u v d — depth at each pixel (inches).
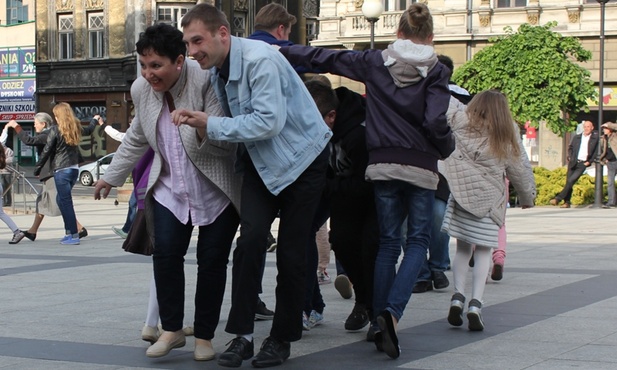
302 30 2036.2
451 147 247.0
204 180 236.1
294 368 229.3
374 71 248.1
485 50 1151.0
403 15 250.2
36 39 1943.9
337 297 347.3
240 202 233.9
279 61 225.1
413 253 246.2
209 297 238.8
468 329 276.5
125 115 1838.1
